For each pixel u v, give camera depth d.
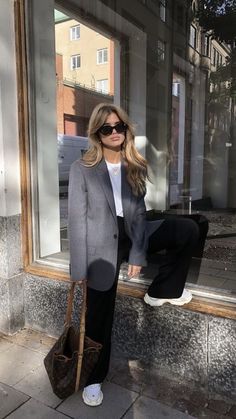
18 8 2.69
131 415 2.04
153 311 2.33
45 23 3.08
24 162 2.82
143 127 4.76
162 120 5.04
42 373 2.40
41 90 3.05
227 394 2.14
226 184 4.76
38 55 3.00
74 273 1.90
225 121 5.50
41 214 3.06
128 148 1.98
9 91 2.68
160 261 2.23
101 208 1.89
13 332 2.86
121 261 2.03
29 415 2.04
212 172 4.96
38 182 3.03
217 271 2.48
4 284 2.79
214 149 5.35
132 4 4.15
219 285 2.34
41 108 3.05
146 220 2.10
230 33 4.77
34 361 2.53
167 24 4.71
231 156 5.22
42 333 2.88
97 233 1.91
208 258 2.65
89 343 1.97
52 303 2.77
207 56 5.18
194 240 2.08
